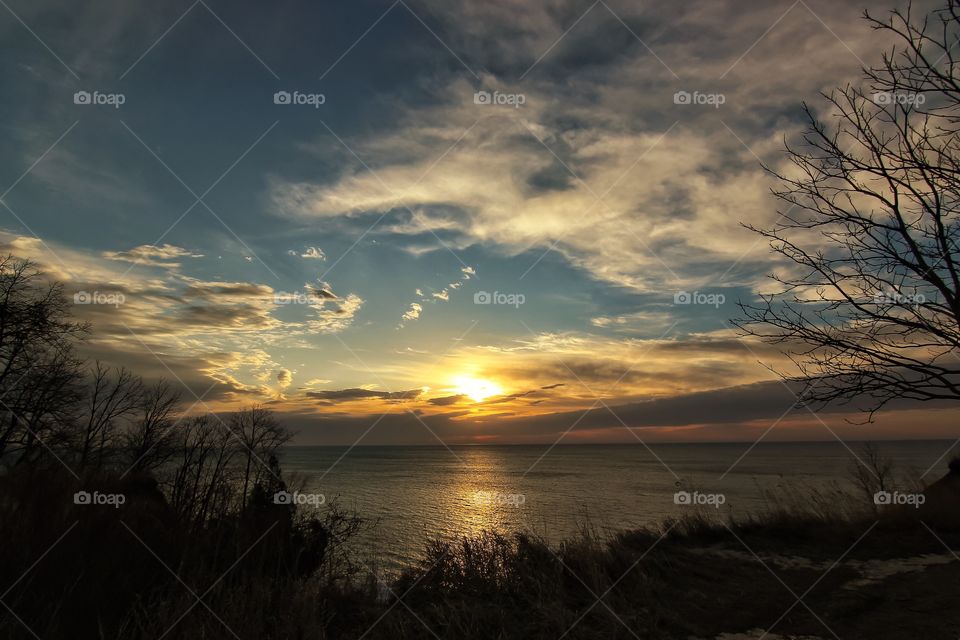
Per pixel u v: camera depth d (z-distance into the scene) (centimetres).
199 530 539
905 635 473
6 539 400
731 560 733
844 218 406
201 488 616
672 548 773
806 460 16138
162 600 391
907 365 368
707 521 907
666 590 588
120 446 1773
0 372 2433
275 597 461
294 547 582
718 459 19075
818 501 987
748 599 575
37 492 452
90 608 375
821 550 791
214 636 366
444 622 455
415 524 2989
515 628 460
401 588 546
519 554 637
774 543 829
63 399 2425
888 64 381
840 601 564
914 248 372
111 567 423
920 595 583
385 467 16275
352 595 511
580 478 10850
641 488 8012
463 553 621
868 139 391
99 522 455
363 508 4559
